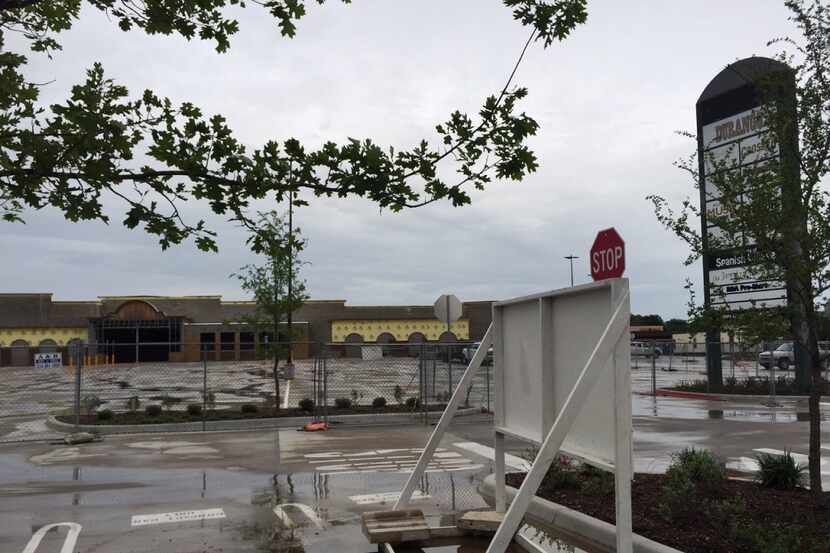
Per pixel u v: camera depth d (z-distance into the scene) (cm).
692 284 761
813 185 687
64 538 726
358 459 1230
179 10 499
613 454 532
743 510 651
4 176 441
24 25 564
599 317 559
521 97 468
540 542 658
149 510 850
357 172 453
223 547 686
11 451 1398
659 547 579
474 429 1670
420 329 7062
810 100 693
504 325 755
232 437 1553
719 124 2286
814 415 704
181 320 6575
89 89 447
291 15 551
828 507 684
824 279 680
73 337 6644
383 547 661
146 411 1891
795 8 710
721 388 2445
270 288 1986
